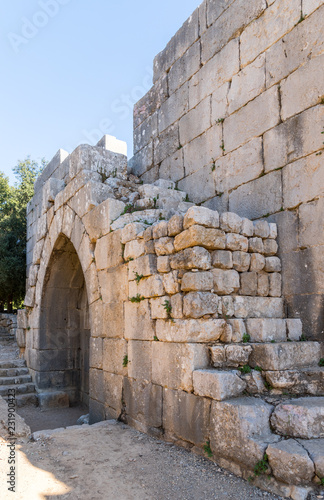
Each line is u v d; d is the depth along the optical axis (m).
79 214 7.41
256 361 4.07
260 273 4.91
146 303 5.03
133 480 3.54
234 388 3.74
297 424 3.27
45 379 9.69
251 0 5.99
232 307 4.50
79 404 9.80
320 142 4.74
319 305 4.58
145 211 6.19
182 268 4.47
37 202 11.39
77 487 3.44
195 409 3.95
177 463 3.77
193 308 4.17
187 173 7.27
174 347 4.37
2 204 18.67
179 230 4.59
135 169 9.11
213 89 6.70
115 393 5.72
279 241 5.16
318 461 2.89
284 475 2.97
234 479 3.33
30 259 11.84
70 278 9.99
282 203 5.20
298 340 4.62
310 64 4.96
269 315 4.80
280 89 5.38
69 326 10.23
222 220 4.67
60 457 4.14
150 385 4.82
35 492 3.33
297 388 3.89
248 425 3.32
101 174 7.61
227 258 4.56
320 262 4.62
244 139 5.93
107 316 6.15
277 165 5.32
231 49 6.34
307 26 5.05
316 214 4.72
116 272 5.93
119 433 4.90
